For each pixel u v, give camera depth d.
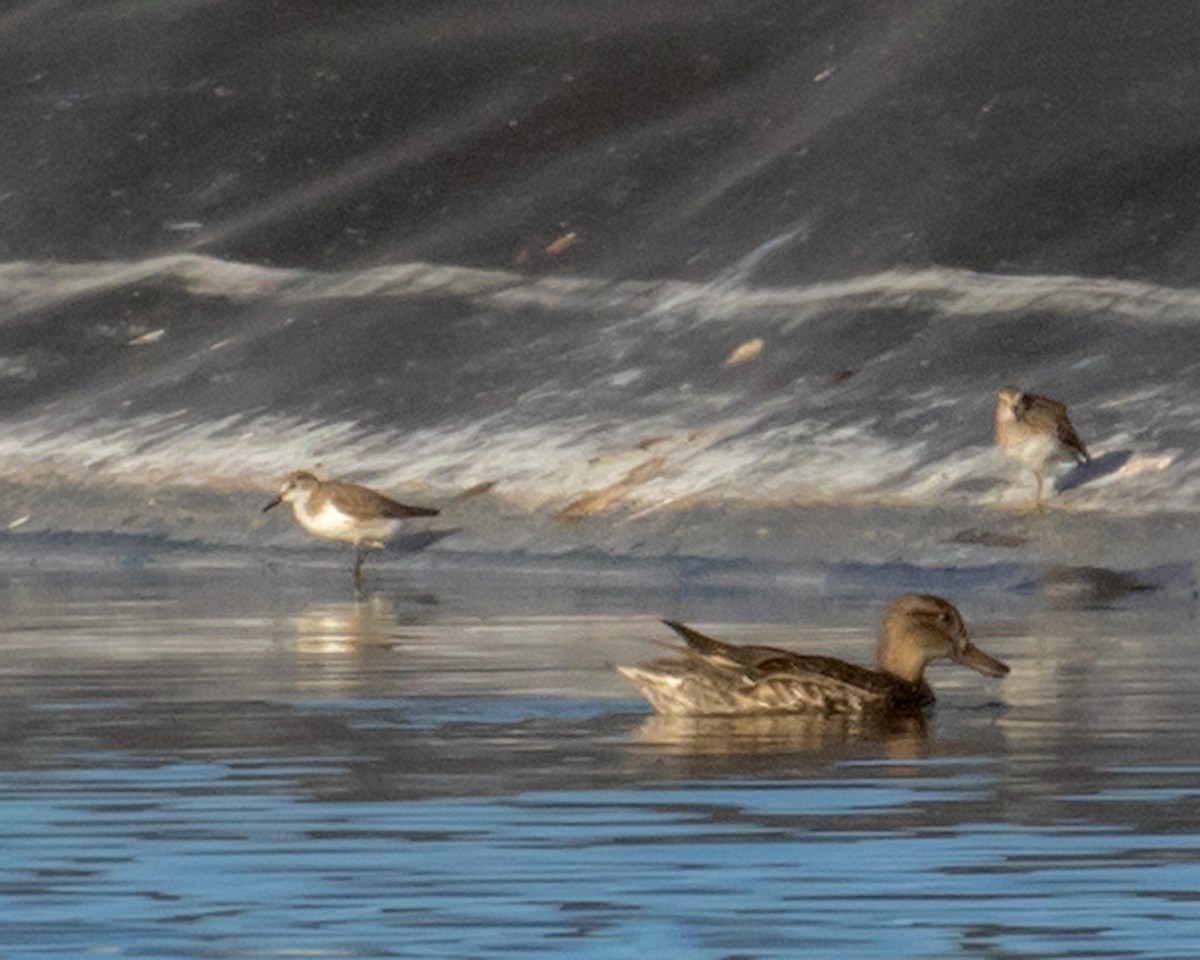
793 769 13.87
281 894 10.92
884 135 37.09
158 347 34.91
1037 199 35.12
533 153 39.03
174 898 10.87
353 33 42.56
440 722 15.59
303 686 17.23
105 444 31.69
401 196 38.53
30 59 43.72
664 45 40.59
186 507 29.61
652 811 12.65
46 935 10.28
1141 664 18.25
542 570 26.50
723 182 37.00
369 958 9.92
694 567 26.16
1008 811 12.62
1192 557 25.03
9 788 13.36
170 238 38.66
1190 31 38.34
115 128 41.66
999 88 37.66
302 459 30.69
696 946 10.07
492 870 11.34
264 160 40.31
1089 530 25.83
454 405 31.64
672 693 15.90
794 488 27.73
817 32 40.16
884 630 16.44
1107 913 10.53
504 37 41.66
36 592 24.73
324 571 26.88
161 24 43.69
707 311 33.53
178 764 14.09
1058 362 30.64
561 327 33.78
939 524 26.34
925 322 32.25
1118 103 36.97
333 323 34.62
